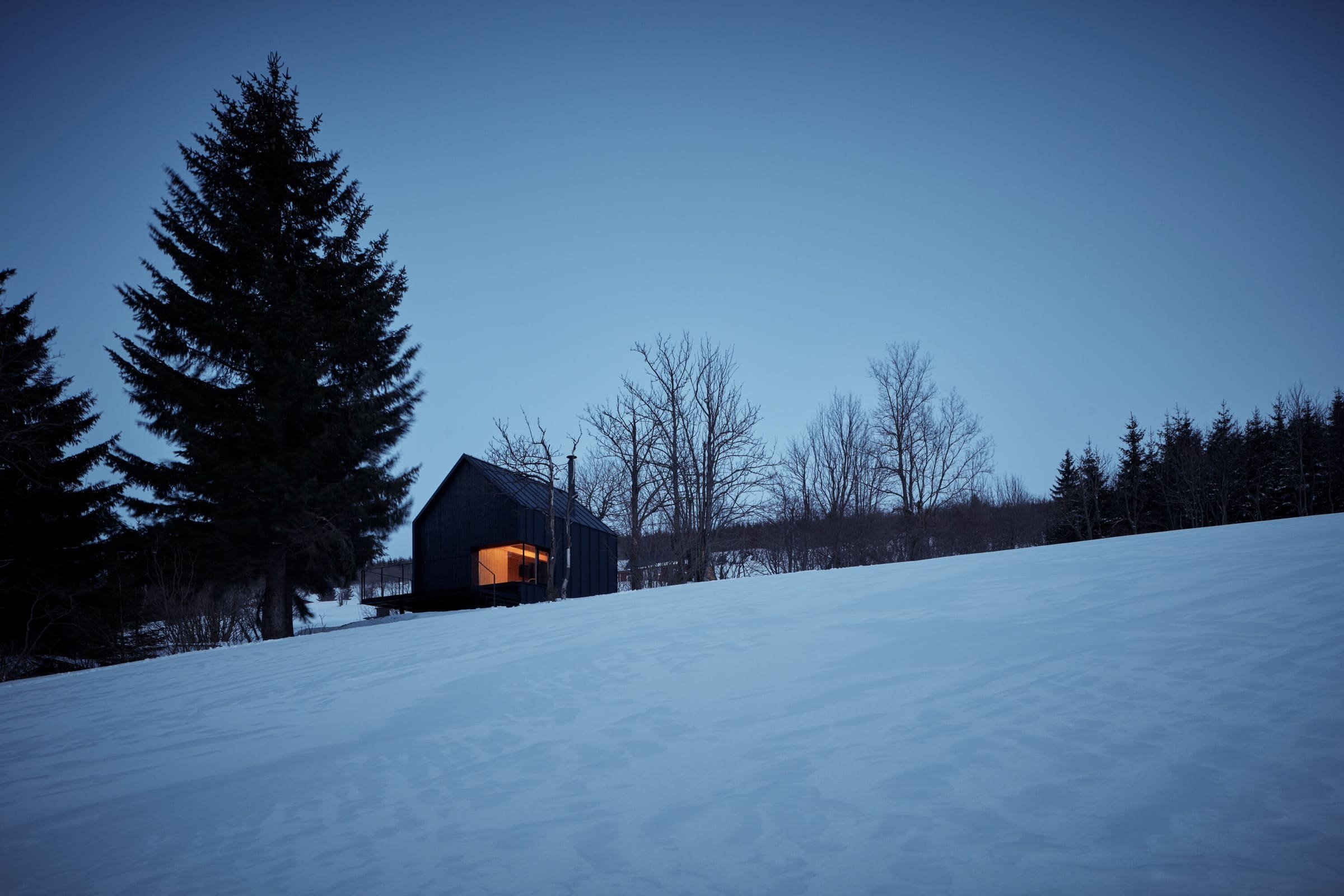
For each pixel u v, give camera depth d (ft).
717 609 30.19
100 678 35.91
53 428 76.48
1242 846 8.53
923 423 126.82
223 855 12.27
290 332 75.46
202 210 79.77
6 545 72.08
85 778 17.93
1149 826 9.25
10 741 23.00
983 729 13.04
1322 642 14.55
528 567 94.99
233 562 71.77
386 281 86.53
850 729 14.12
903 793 11.14
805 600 28.94
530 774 14.34
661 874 9.70
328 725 20.25
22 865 12.77
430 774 15.11
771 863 9.61
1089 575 24.95
